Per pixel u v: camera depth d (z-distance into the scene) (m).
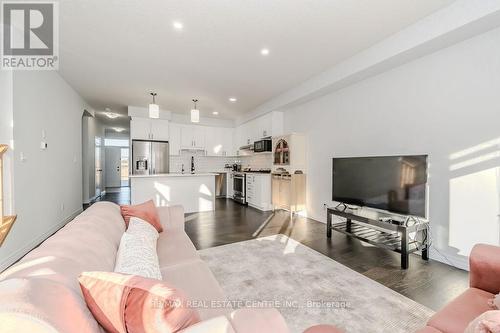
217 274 2.24
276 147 5.25
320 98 4.30
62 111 3.96
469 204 2.38
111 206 2.01
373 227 3.29
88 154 6.09
